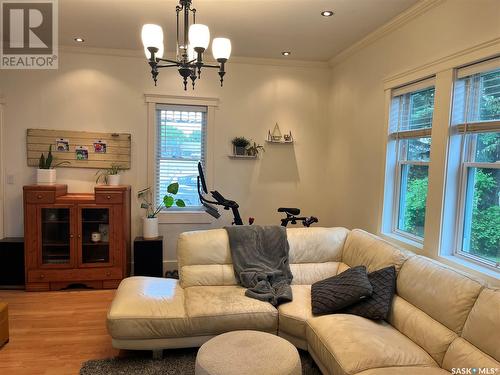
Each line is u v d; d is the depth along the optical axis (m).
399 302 2.40
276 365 1.84
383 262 2.66
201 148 4.68
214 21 3.34
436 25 2.74
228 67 4.56
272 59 4.60
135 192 4.48
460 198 2.68
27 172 4.25
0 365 2.50
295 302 2.73
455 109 2.62
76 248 3.95
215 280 3.09
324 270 3.24
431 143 2.81
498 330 1.71
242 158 4.68
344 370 1.87
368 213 3.76
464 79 2.60
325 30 3.54
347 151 4.25
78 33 3.74
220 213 4.68
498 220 2.40
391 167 3.44
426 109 3.04
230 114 4.61
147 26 2.19
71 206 3.91
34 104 4.21
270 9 3.06
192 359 2.60
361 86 3.92
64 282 3.95
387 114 3.41
